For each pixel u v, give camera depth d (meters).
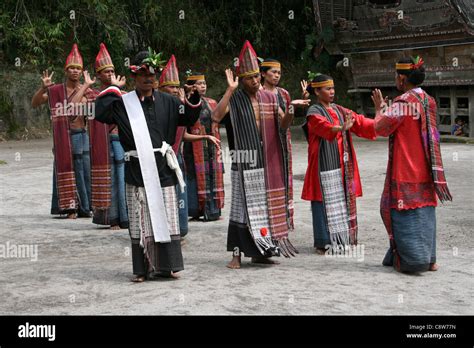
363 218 8.78
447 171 12.82
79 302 5.19
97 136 8.47
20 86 21.73
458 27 18.70
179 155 7.63
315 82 7.02
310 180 7.08
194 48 24.77
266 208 6.32
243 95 6.34
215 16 25.86
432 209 6.08
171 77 7.70
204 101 8.99
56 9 22.84
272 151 6.36
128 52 24.61
